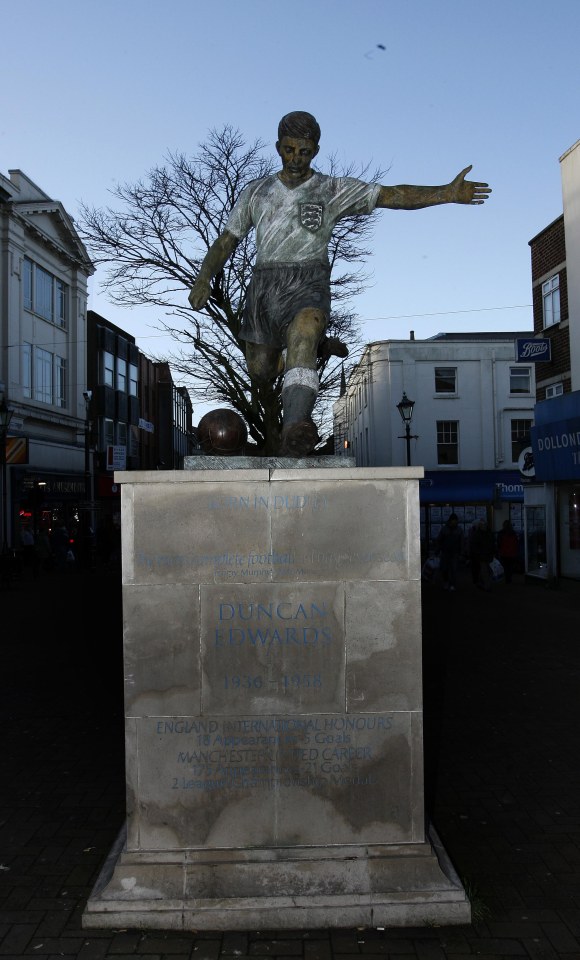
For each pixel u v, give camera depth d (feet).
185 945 11.42
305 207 13.47
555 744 21.30
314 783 12.32
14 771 19.49
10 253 92.58
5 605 55.47
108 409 129.39
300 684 12.32
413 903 11.94
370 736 12.34
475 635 39.68
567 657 33.42
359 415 141.38
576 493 59.98
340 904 11.88
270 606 12.33
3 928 12.01
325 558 12.39
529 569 68.28
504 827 15.84
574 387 60.90
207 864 12.12
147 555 12.30
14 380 92.94
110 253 60.34
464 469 118.01
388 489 12.45
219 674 12.28
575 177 59.47
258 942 11.47
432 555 74.90
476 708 25.21
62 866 14.21
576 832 15.55
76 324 114.42
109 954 11.22
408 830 12.38
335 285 63.67
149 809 12.23
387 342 118.52
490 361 118.83
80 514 93.30
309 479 12.35
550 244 66.59
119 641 39.11
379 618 12.39
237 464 12.91
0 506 85.51
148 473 12.26
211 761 12.26
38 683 29.48
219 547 12.34
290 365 13.14
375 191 13.64
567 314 63.72
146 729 12.25
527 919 12.17
